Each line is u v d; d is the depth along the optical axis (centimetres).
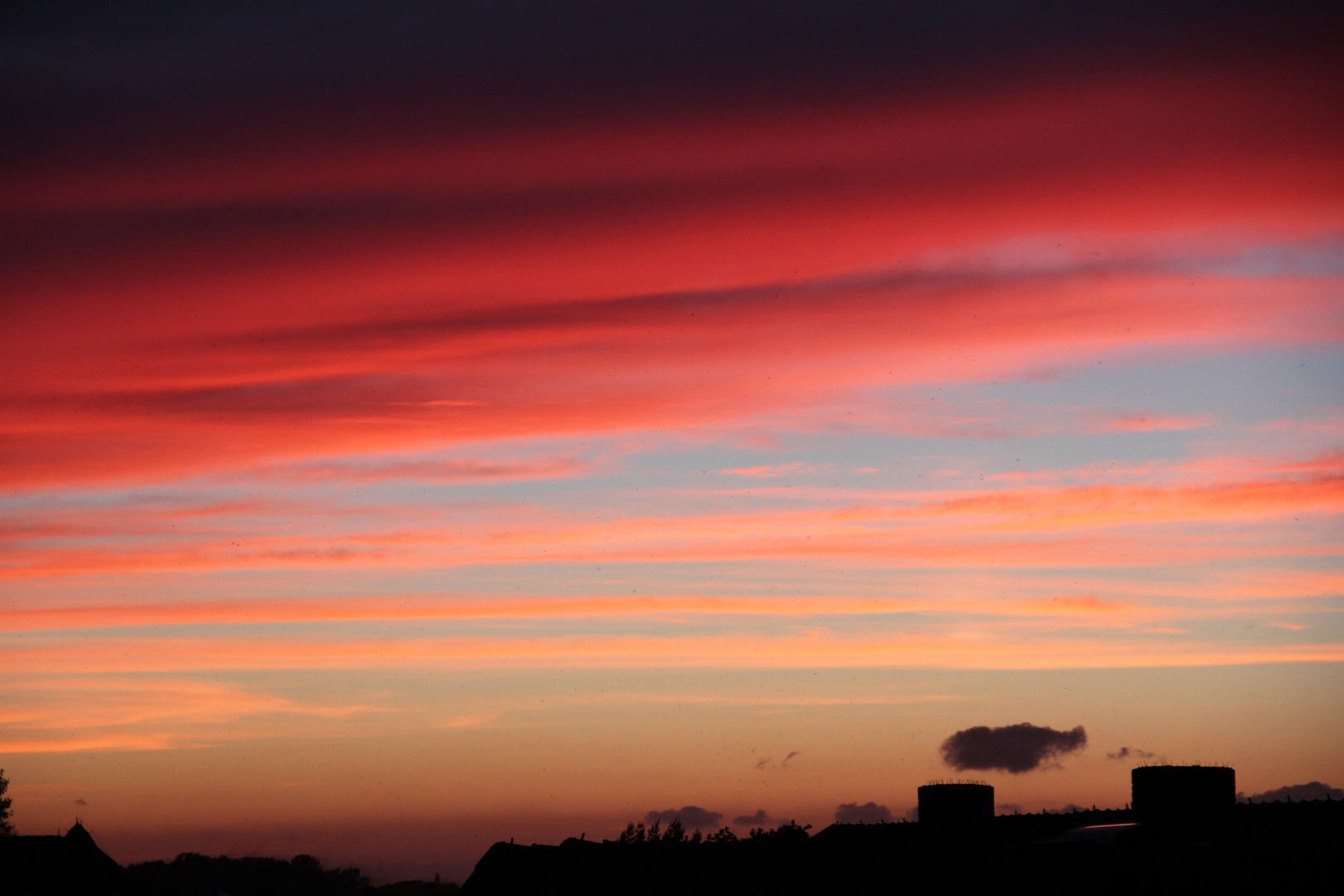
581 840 4778
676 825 9394
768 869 4266
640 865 4494
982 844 4419
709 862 4409
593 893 4450
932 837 5125
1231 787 4384
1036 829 4684
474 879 5100
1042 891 3684
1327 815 3538
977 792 5128
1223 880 3434
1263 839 3541
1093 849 3644
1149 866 3566
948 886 3841
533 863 4956
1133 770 4488
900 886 3922
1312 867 3291
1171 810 4172
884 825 5719
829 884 4066
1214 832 3709
